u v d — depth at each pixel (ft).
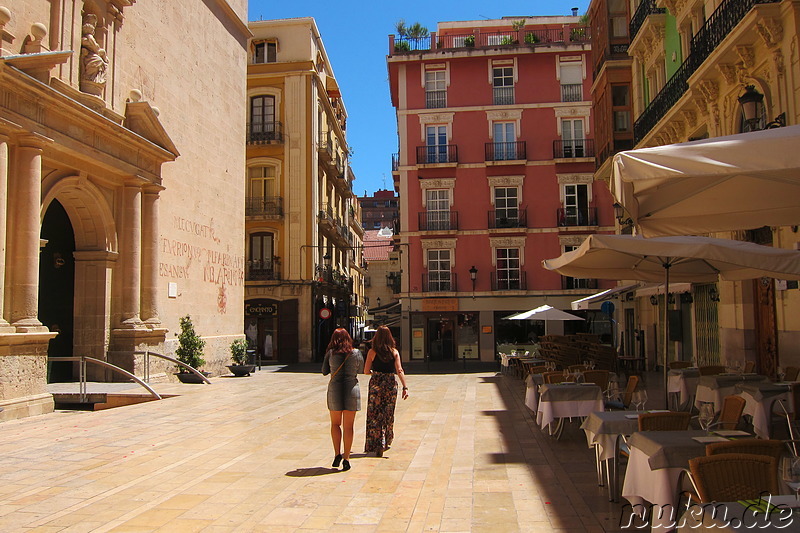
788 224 21.99
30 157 41.93
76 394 46.47
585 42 113.91
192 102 70.28
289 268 115.65
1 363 38.24
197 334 69.31
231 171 81.25
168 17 65.21
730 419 22.27
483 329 110.93
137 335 55.21
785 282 39.86
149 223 58.49
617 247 27.12
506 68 116.57
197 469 25.34
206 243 72.69
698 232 22.07
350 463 26.32
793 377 34.24
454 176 114.52
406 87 117.08
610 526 17.81
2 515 19.30
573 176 112.98
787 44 38.63
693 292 59.52
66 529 17.97
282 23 120.37
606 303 92.32
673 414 19.38
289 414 40.32
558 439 31.14
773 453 14.66
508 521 18.42
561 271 36.76
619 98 75.87
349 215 175.01
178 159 66.33
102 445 30.32
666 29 64.23
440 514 19.19
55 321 53.83
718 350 54.13
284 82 118.93
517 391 55.77
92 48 50.52
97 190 52.16
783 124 38.93
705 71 48.11
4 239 39.27
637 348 78.69
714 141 14.78
